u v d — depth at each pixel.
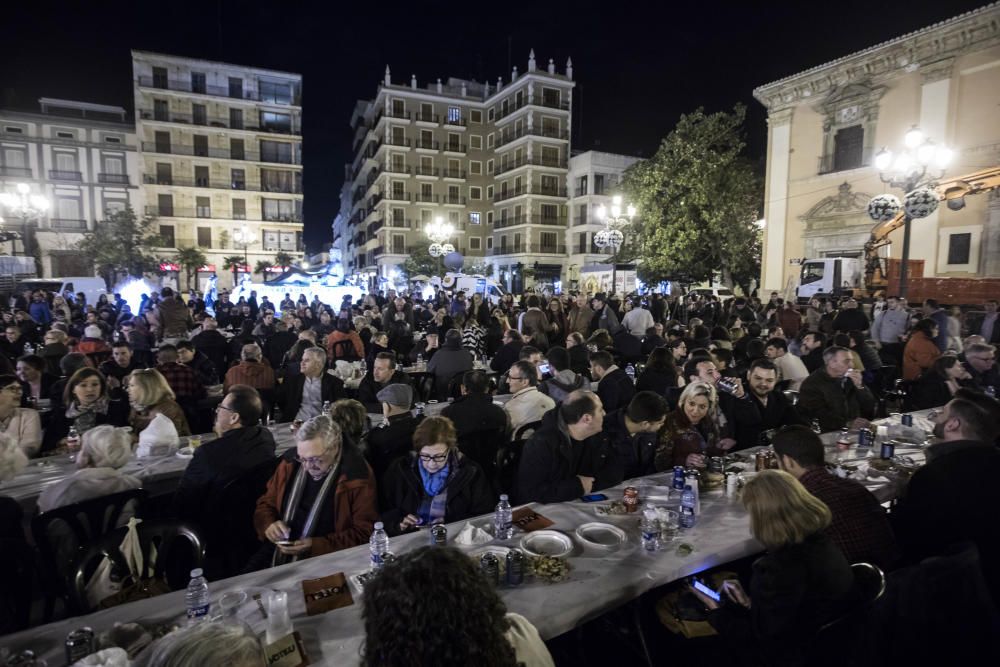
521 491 3.54
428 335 8.95
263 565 3.11
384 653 1.09
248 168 44.97
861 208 21.06
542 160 46.03
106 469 3.21
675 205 24.77
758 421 4.82
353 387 7.02
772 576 2.14
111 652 1.71
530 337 9.34
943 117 18.70
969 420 3.38
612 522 2.99
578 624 2.20
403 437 4.32
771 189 24.58
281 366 8.68
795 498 2.21
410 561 1.19
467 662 1.07
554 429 3.57
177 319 11.59
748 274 27.02
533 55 44.75
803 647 2.09
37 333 11.06
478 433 4.58
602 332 8.41
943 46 18.62
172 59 42.00
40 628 2.10
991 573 2.72
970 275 18.17
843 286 18.03
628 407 4.12
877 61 20.41
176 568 3.18
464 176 50.78
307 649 1.94
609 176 45.12
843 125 21.77
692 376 5.16
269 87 45.75
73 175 39.72
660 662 2.97
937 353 7.21
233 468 3.66
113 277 36.78
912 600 2.16
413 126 48.69
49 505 3.09
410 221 49.25
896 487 3.57
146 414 4.82
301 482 3.23
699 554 2.63
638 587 2.39
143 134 41.53
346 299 17.33
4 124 37.91
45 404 6.19
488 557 2.45
